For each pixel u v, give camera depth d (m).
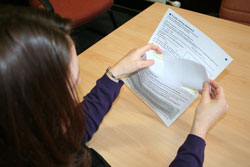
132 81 0.62
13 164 0.32
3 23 0.27
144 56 0.57
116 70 0.59
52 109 0.32
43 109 0.31
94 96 0.60
